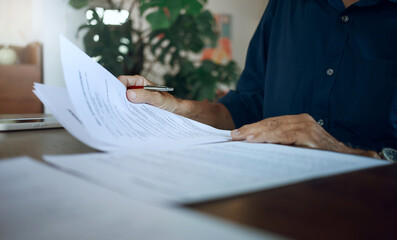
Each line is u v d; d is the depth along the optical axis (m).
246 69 0.97
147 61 2.52
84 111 0.43
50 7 2.35
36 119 0.61
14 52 2.35
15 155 0.34
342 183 0.26
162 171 0.27
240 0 3.93
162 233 0.14
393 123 0.71
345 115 0.76
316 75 0.81
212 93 2.55
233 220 0.17
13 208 0.17
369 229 0.16
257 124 0.52
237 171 0.28
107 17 2.23
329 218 0.18
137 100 0.57
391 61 0.72
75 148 0.40
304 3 0.86
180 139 0.46
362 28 0.76
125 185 0.22
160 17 2.22
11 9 2.39
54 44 2.38
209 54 3.71
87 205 0.18
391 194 0.23
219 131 0.56
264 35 0.94
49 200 0.18
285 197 0.21
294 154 0.38
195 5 2.13
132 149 0.37
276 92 0.87
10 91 2.21
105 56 2.17
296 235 0.15
